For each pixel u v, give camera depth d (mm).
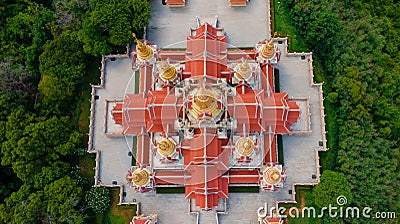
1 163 58938
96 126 64312
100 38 62781
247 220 60844
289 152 62875
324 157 63312
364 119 63875
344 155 61406
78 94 66000
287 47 67125
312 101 64500
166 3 68750
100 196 59531
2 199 61344
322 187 58250
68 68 61844
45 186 58156
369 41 69438
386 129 65812
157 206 61562
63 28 64688
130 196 62031
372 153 62312
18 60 64250
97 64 67312
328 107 65000
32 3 67312
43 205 57125
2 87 61000
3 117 60562
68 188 57562
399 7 76938
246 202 61406
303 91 65000
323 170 62656
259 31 67625
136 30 63875
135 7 62938
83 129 64875
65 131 60750
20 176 58469
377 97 66125
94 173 63219
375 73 66312
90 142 63188
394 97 70188
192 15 68562
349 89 62312
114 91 65562
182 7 68812
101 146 63656
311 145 63062
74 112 65500
